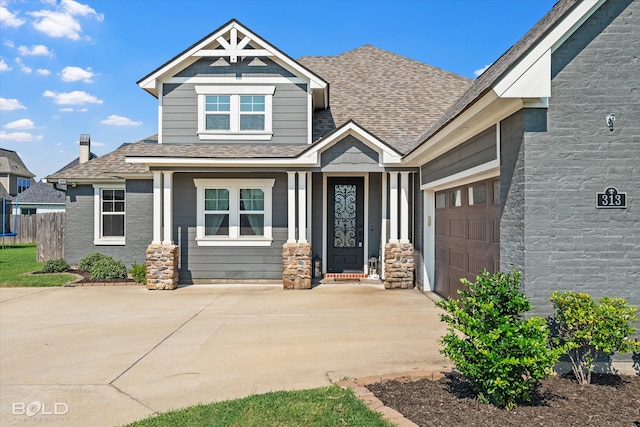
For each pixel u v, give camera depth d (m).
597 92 5.17
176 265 12.03
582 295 4.79
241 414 4.04
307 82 12.59
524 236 5.17
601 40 5.18
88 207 14.96
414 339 6.80
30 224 28.83
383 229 12.17
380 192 12.98
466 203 8.27
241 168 11.80
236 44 12.30
